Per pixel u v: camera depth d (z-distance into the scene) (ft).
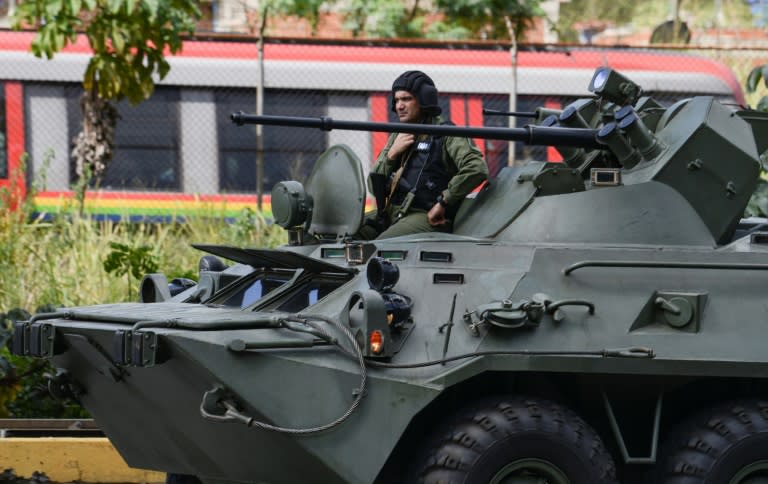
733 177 38.45
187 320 32.24
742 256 35.88
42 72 86.89
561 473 32.83
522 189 38.37
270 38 86.43
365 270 34.83
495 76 87.76
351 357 32.12
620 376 34.58
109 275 62.49
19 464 44.50
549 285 34.40
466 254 35.29
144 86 72.84
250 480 34.76
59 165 86.69
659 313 34.50
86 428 47.60
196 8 72.90
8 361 49.96
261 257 36.45
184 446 35.81
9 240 63.57
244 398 31.37
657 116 40.70
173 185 87.51
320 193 40.75
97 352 34.96
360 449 31.71
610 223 37.14
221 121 87.76
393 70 87.76
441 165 40.88
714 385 36.94
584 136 39.01
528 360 32.71
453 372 32.07
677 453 34.86
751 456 34.22
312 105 87.97
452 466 32.24
